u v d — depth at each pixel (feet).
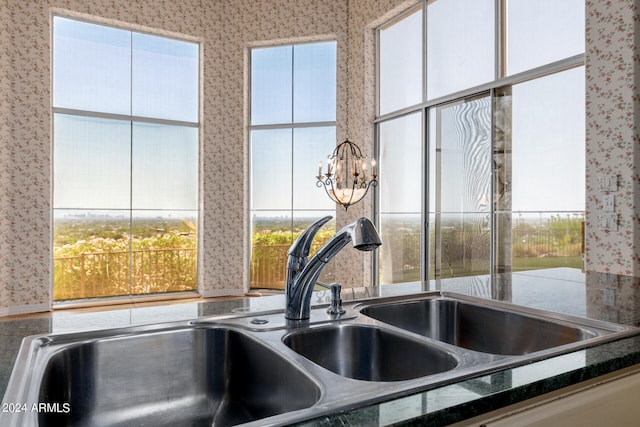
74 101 17.02
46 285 16.29
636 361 2.64
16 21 15.74
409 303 4.46
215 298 19.03
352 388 2.05
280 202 19.30
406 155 16.21
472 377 2.21
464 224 13.69
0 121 15.40
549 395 2.28
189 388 3.29
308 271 3.45
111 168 17.70
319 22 18.42
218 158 19.24
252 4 19.08
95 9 16.88
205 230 19.02
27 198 15.98
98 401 2.98
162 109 18.62
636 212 8.89
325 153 18.79
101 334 3.13
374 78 17.58
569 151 10.73
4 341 2.90
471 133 13.47
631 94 8.95
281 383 2.64
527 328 3.89
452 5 14.12
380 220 17.48
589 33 9.70
